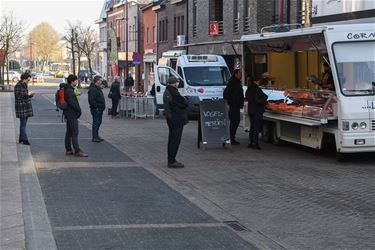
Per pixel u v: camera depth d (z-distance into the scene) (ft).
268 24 92.99
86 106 112.37
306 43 45.29
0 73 183.93
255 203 28.48
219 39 110.22
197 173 36.88
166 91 38.40
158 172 37.06
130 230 23.13
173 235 22.48
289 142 51.31
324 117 39.86
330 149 47.14
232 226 24.09
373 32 40.24
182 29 140.67
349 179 34.63
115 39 180.14
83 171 36.94
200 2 120.67
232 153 46.09
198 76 79.51
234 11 102.83
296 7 85.10
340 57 39.88
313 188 32.09
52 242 21.24
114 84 84.58
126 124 72.90
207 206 27.71
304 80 50.11
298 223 24.68
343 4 66.59
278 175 36.11
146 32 184.96
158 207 27.30
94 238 21.91
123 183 33.14
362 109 39.04
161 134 60.34
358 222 24.84
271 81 54.19
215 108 48.39
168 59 115.65
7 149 45.50
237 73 50.11
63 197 29.12
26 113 48.73
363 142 39.09
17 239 21.22
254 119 48.39
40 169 37.50
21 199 27.86
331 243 21.74
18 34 203.92
